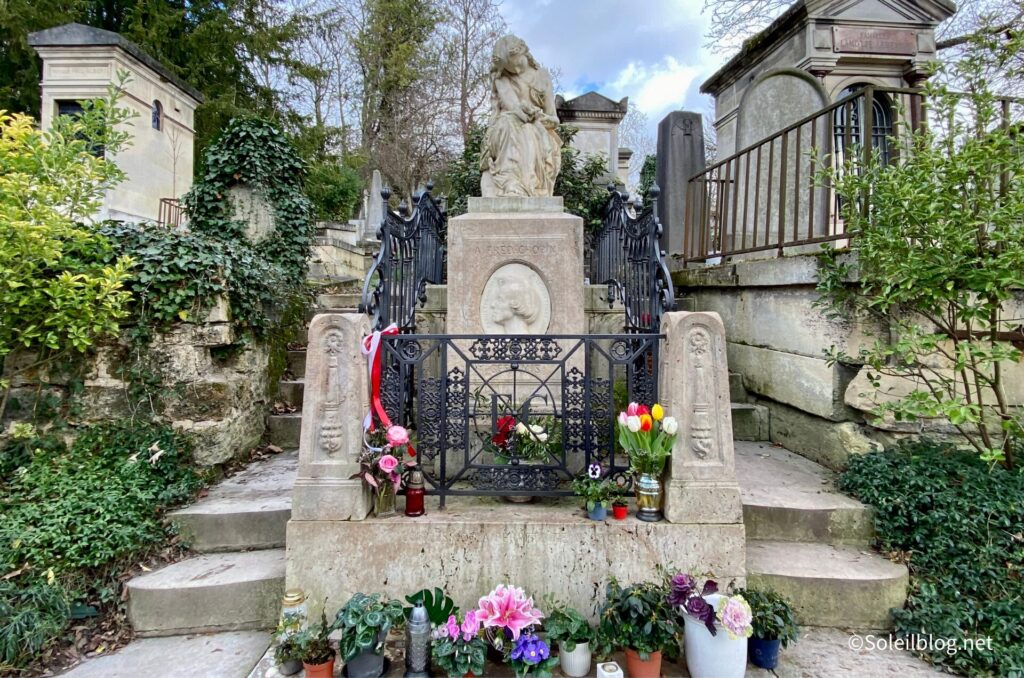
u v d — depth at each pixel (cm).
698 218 598
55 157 312
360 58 2078
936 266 246
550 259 362
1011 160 238
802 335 358
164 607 247
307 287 567
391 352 268
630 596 219
